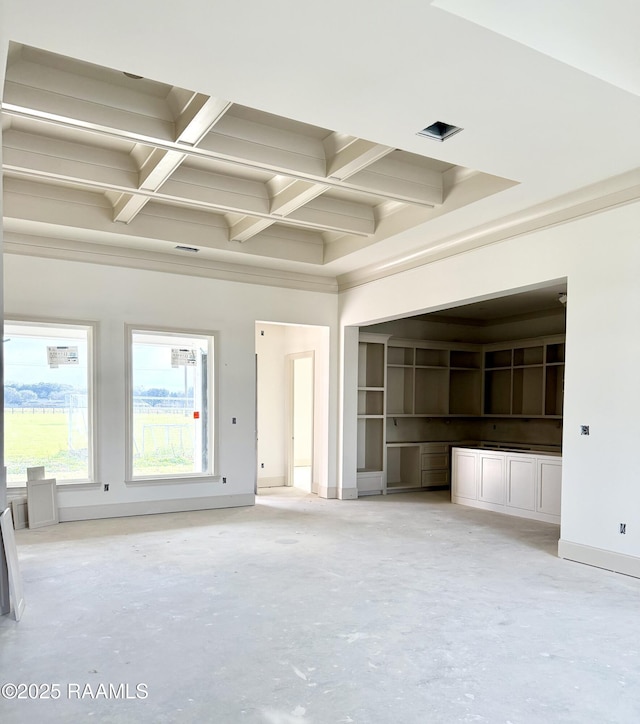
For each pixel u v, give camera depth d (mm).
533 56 2945
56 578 4371
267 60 3029
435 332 9750
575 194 4840
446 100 3416
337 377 8242
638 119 3598
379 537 5785
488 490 7398
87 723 2451
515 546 5453
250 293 7586
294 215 5863
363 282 7711
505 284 5535
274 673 2887
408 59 3000
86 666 2953
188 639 3281
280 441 9289
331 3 2553
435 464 9242
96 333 6543
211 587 4180
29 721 2465
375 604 3861
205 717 2488
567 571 4637
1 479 3650
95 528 6062
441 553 5180
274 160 4500
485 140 3930
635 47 3215
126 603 3846
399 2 2545
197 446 7375
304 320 7984
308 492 8672
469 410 10172
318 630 3422
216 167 5355
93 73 3846
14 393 6320
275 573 4531
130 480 6730
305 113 3607
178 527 6152
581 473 4871
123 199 5688
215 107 3717
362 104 3482
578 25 3027
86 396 6609
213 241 6703
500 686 2775
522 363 9508
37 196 5770
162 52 2965
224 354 7383
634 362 4492
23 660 3018
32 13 2633
